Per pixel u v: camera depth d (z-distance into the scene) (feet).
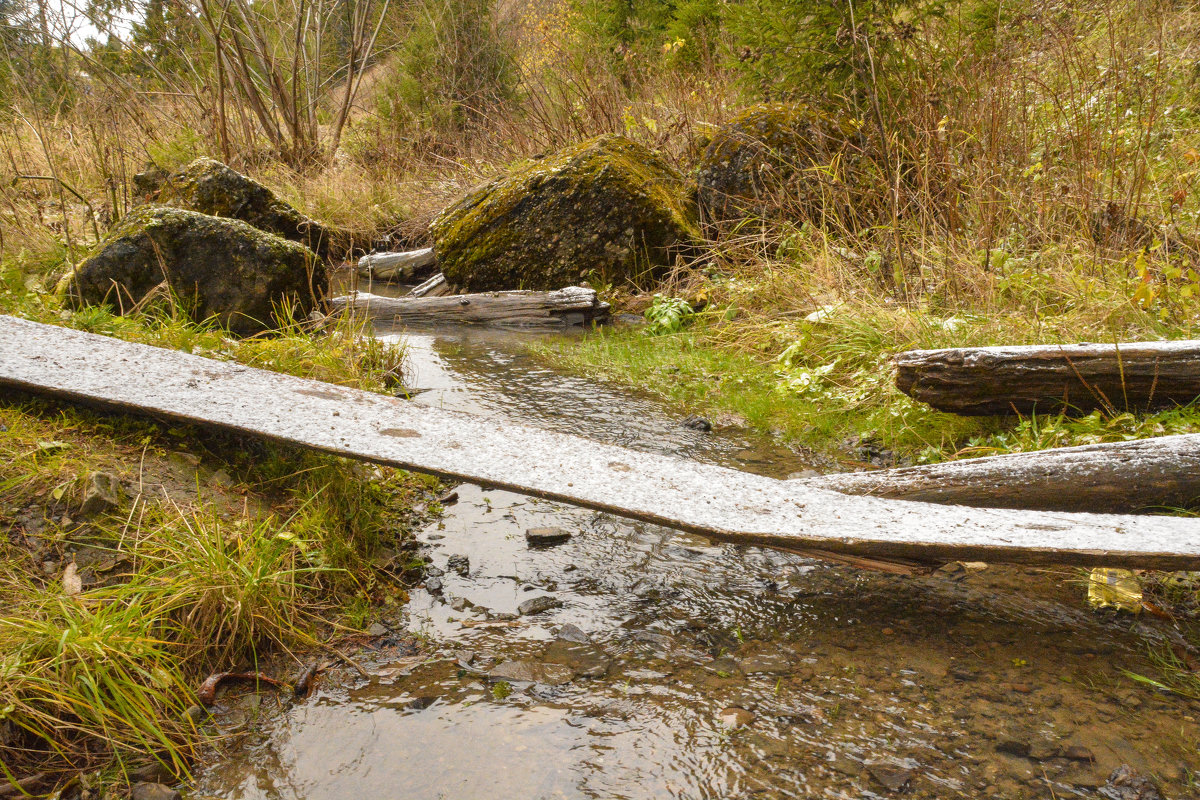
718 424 13.92
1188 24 23.79
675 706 6.68
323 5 44.52
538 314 22.03
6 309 13.21
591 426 13.65
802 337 16.48
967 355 10.74
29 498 7.79
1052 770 5.84
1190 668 7.07
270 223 24.36
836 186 21.24
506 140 35.58
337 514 9.09
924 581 8.72
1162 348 10.23
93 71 35.01
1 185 23.77
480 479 8.27
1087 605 8.17
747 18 24.07
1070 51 20.35
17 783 5.48
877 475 9.47
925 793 5.66
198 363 10.27
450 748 6.17
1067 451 8.91
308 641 7.46
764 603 8.32
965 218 18.26
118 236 16.71
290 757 6.09
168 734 6.21
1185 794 5.57
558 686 6.95
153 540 7.65
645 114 31.53
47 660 6.10
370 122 46.88
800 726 6.40
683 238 23.49
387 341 19.51
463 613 8.10
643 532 9.91
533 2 49.93
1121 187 16.70
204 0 34.45
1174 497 8.34
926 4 22.75
